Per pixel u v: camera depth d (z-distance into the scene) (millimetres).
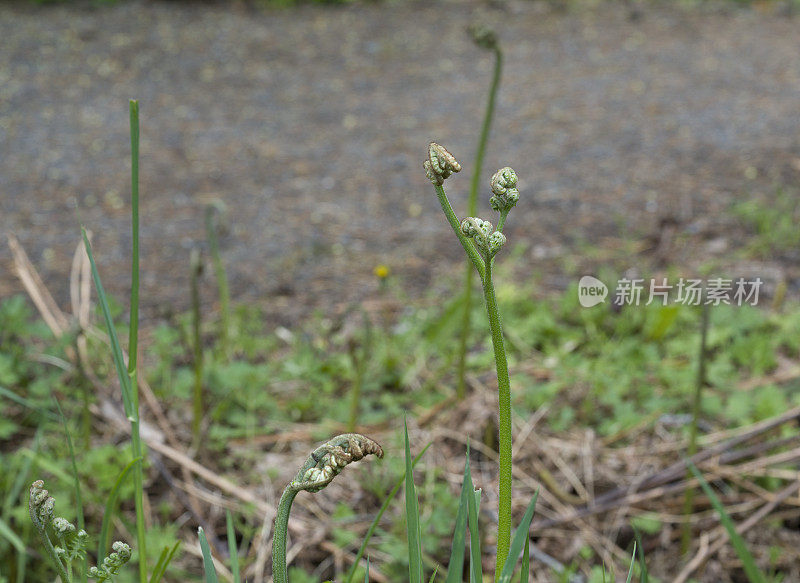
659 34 7387
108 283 3572
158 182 4645
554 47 7055
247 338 3119
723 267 3594
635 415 2666
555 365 2959
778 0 8195
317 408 2799
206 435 2586
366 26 7453
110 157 4922
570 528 2307
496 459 2539
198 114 5605
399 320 3328
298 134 5328
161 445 2463
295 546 2205
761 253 3734
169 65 6441
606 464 2523
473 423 2617
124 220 4199
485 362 2986
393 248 3953
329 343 3156
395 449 2559
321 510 2348
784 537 2291
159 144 5145
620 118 5543
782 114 5562
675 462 2514
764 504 2359
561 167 4809
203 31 7141
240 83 6172
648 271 3562
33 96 5777
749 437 2408
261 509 2314
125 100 5789
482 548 2225
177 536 2262
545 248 3871
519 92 6055
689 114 5598
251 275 3695
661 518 2318
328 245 3975
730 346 3045
